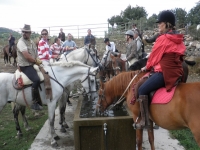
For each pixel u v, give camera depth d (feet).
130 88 10.94
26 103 14.06
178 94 8.87
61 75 14.10
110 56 24.48
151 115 9.85
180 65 9.43
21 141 15.38
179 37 9.16
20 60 13.58
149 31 61.72
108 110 12.66
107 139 11.60
